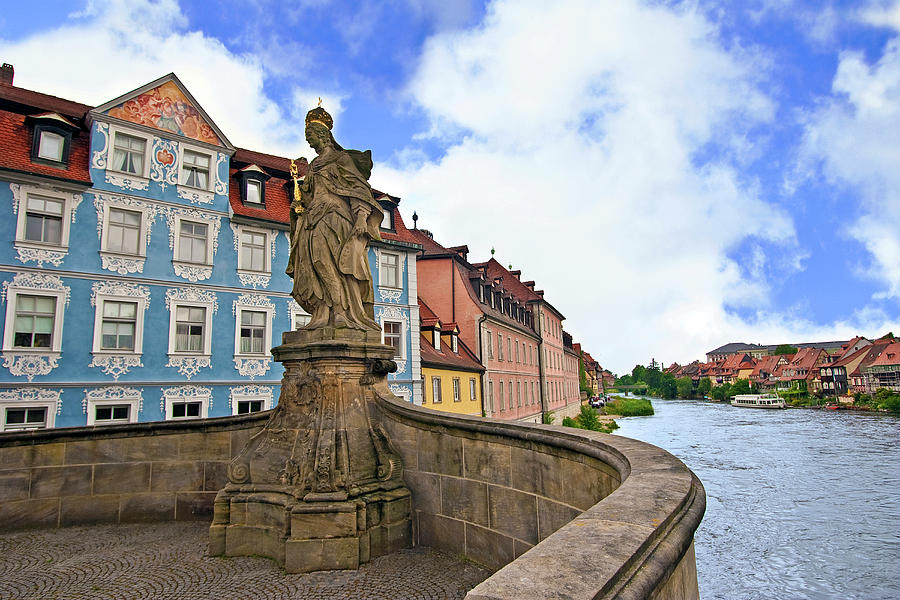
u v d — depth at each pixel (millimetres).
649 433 53938
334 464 5875
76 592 5203
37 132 18844
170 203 21062
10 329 17750
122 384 19344
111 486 8156
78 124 20359
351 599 4816
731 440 46969
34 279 18266
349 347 6410
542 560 1858
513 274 59000
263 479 6289
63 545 6871
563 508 4531
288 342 6805
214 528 6199
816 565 17078
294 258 7258
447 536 5832
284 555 5660
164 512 8195
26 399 17703
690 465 34375
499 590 1640
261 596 4945
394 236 27656
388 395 6793
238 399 21766
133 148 20719
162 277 20594
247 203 23031
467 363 33031
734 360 181500
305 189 7320
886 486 27156
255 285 22703
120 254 19812
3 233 17906
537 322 51750
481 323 35156
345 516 5594
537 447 4863
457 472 5750
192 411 20906
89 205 19469
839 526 20891
